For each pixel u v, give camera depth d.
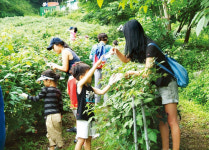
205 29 9.54
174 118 2.30
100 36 4.61
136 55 2.39
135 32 2.32
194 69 7.36
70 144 3.49
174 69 2.33
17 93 2.98
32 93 3.80
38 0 51.59
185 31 11.63
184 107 4.83
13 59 3.43
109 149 3.15
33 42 6.63
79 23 20.28
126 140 2.13
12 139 3.59
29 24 22.62
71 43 7.40
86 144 2.90
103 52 4.51
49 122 3.12
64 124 4.26
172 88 2.29
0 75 3.09
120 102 2.07
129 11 9.80
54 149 3.25
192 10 8.49
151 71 2.04
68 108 4.80
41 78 3.19
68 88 3.39
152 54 2.21
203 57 7.82
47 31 14.01
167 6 7.46
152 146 2.14
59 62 4.91
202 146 3.20
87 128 2.72
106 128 2.20
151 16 6.94
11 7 40.91
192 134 3.60
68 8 35.25
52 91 3.20
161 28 6.63
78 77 2.84
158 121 2.24
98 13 13.17
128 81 2.16
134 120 1.85
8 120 3.21
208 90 4.98
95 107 2.14
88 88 2.78
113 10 10.62
